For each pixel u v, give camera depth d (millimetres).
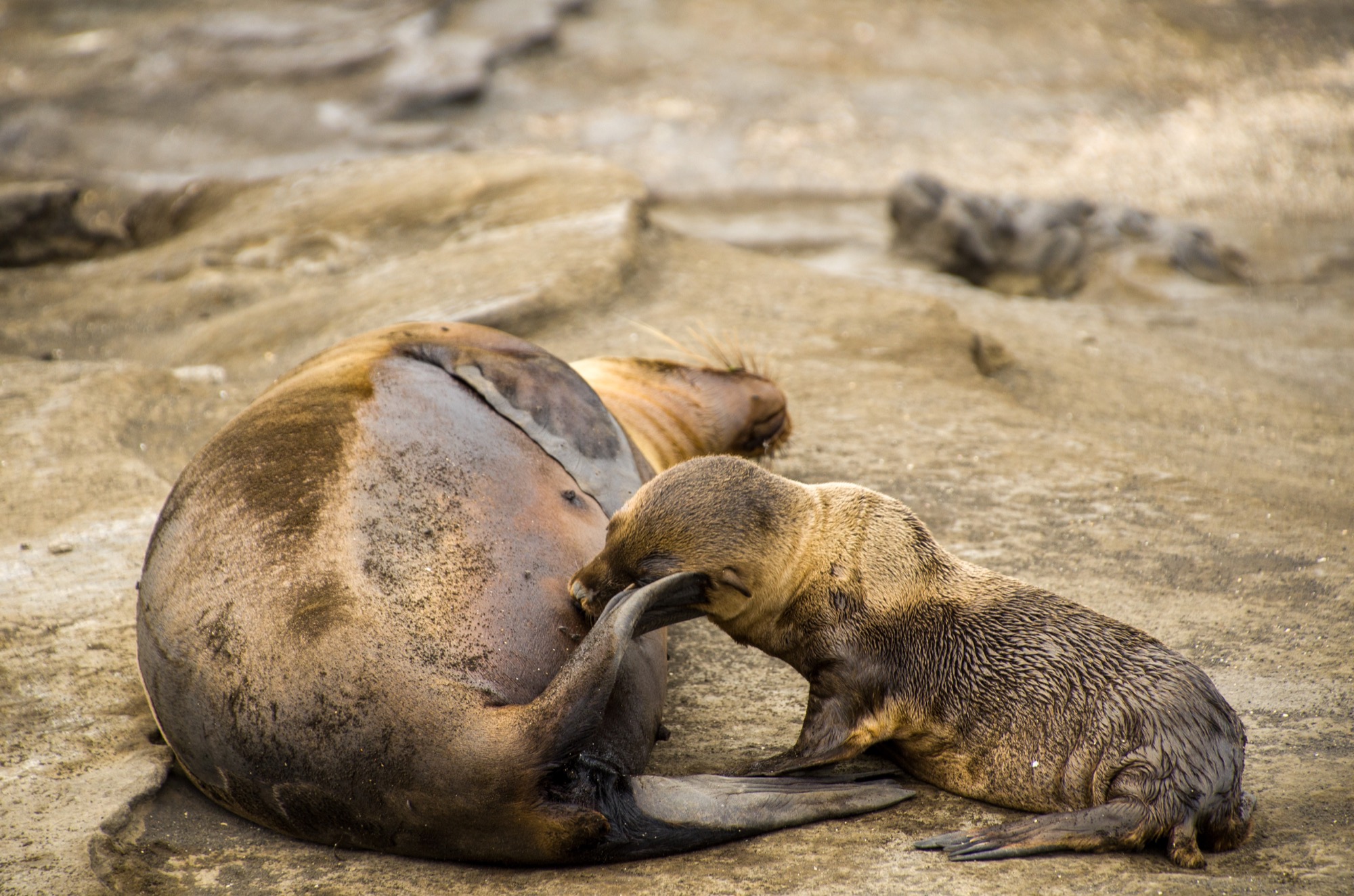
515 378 10859
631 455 10828
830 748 9383
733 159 48062
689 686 11289
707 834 8453
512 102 52469
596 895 7926
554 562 9320
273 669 8312
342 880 8344
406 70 52906
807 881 7973
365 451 9445
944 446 17312
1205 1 63062
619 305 22188
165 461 17016
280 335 22719
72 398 18688
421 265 24594
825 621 9547
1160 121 50719
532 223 26141
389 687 8062
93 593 12953
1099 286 33156
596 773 8164
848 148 48719
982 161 47625
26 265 30922
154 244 32188
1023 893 7664
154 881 8500
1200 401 22500
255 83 51094
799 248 37031
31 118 47688
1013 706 8914
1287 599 12781
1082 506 15391
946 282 30953
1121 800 8211
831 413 18375
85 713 10773
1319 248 37344
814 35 60375
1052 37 60156
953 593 9477
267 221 29188
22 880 8398
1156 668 8547
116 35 55719
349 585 8445
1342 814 8711
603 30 60062
